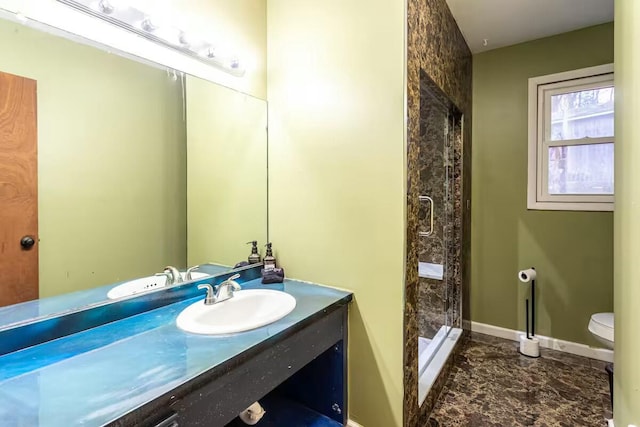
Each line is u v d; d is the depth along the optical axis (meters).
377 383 1.55
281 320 1.25
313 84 1.70
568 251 2.56
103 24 1.25
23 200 1.09
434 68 1.85
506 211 2.81
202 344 1.04
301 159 1.75
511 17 2.30
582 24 2.41
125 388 0.80
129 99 1.37
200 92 1.61
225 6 1.64
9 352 0.98
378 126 1.50
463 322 2.67
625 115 1.19
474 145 2.93
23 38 1.07
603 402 1.89
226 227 1.74
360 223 1.57
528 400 1.92
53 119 1.16
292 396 1.81
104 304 1.22
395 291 1.48
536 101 2.66
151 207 1.47
